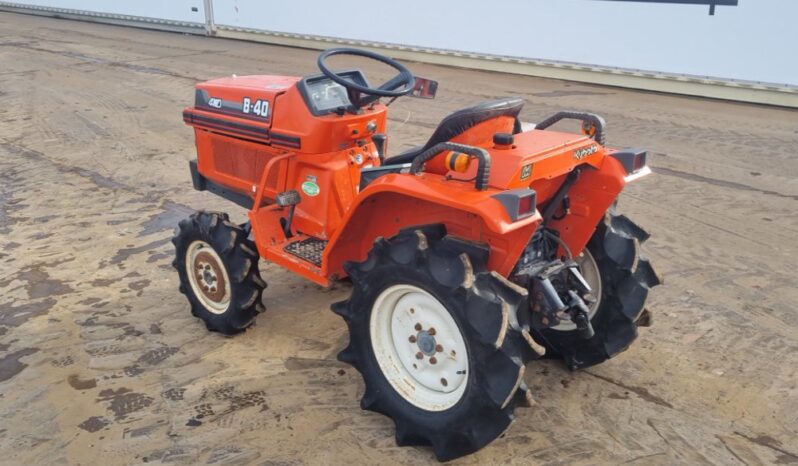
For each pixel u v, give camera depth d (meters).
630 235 3.17
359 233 3.13
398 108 8.87
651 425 2.98
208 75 11.34
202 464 2.76
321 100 3.54
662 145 7.24
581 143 2.83
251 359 3.52
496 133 2.77
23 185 6.32
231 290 3.60
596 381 3.30
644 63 9.88
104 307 4.11
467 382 2.59
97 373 3.42
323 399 3.19
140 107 9.30
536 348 2.53
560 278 3.04
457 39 11.75
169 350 3.62
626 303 3.12
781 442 2.87
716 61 9.25
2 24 18.38
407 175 2.74
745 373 3.36
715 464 2.74
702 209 5.56
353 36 13.31
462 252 2.63
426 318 2.76
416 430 2.77
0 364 3.51
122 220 5.48
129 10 17.98
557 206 3.07
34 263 4.71
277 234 3.65
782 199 5.76
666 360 3.47
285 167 3.67
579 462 2.75
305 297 4.19
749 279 4.37
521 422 3.00
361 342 2.93
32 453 2.85
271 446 2.86
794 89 8.72
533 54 10.96
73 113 8.98
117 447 2.88
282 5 14.43
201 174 4.32
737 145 7.25
